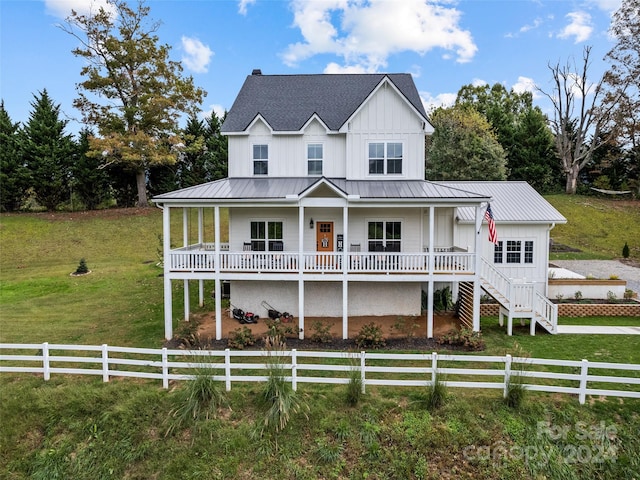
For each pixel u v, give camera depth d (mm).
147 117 32188
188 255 13930
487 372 9125
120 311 16953
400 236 16156
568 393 9320
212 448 8250
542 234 17266
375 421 8641
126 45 31188
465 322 14820
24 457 8469
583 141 41156
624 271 22484
